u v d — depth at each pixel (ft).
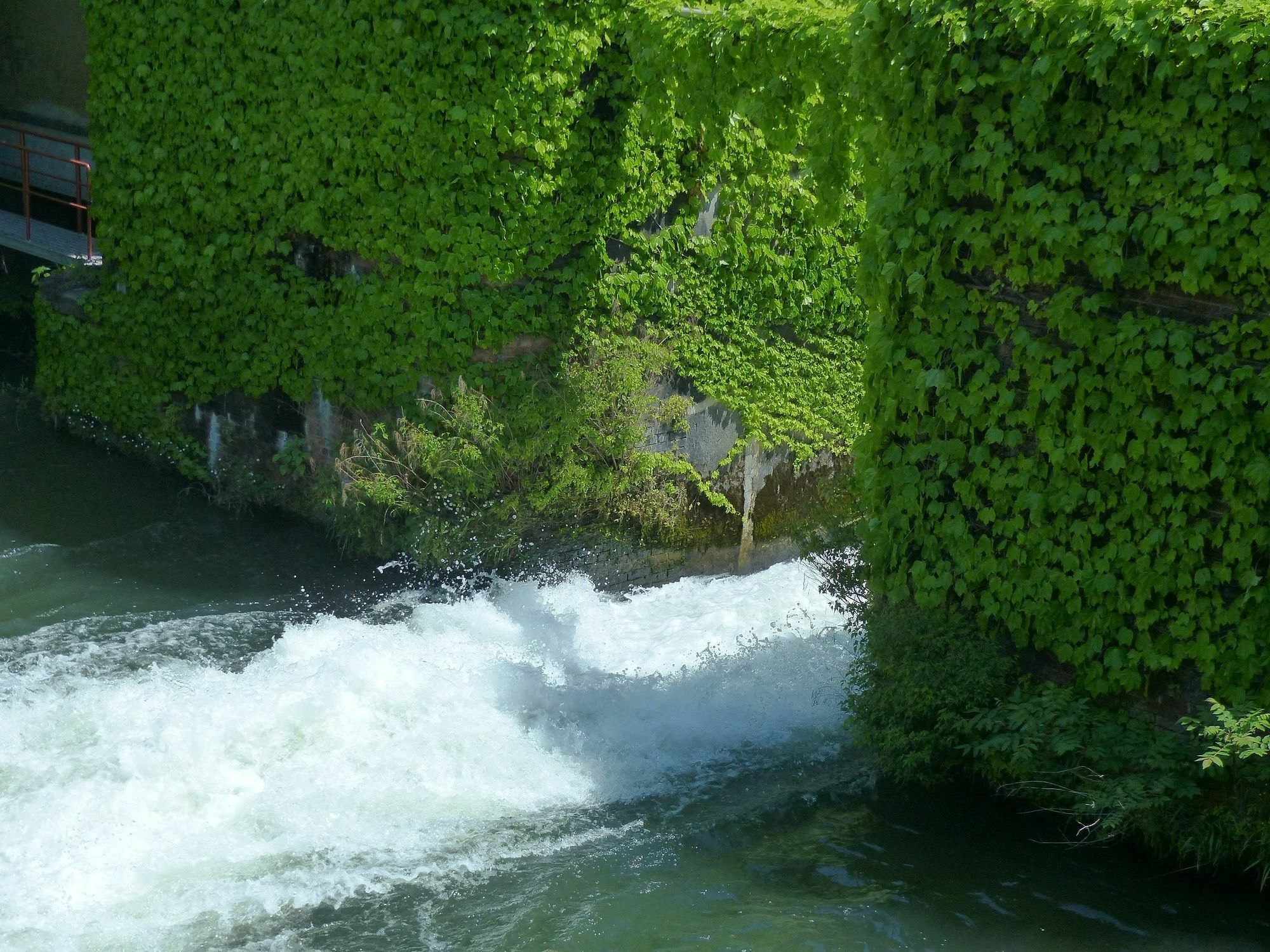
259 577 38.09
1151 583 25.35
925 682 27.27
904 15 26.73
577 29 35.24
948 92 26.21
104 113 42.42
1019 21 24.82
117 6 41.09
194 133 40.42
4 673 30.99
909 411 28.37
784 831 26.40
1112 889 24.07
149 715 28.78
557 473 37.52
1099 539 26.18
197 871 24.40
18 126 57.88
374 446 38.09
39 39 56.34
